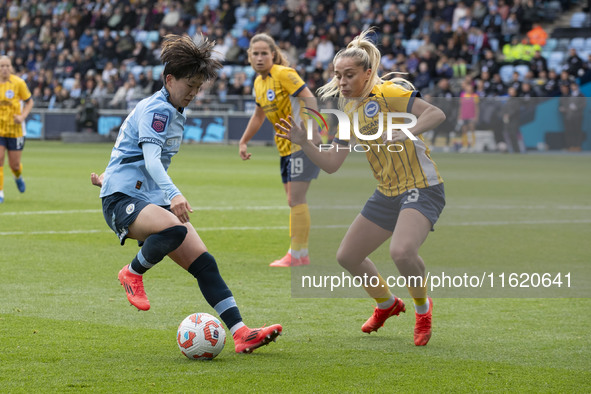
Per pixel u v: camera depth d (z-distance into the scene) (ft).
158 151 49.26
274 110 89.71
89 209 129.18
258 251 93.61
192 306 65.31
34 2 424.87
